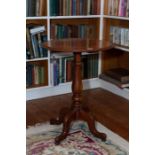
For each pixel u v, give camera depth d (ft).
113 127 7.23
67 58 9.53
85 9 9.46
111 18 9.63
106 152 5.99
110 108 8.55
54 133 6.89
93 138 6.61
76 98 6.57
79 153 5.96
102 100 9.23
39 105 8.77
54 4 8.82
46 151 6.03
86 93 9.89
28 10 8.45
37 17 8.55
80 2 9.31
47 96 9.50
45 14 8.79
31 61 9.28
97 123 7.47
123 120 7.66
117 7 9.20
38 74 9.29
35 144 6.31
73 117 6.59
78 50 5.75
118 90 9.69
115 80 9.37
